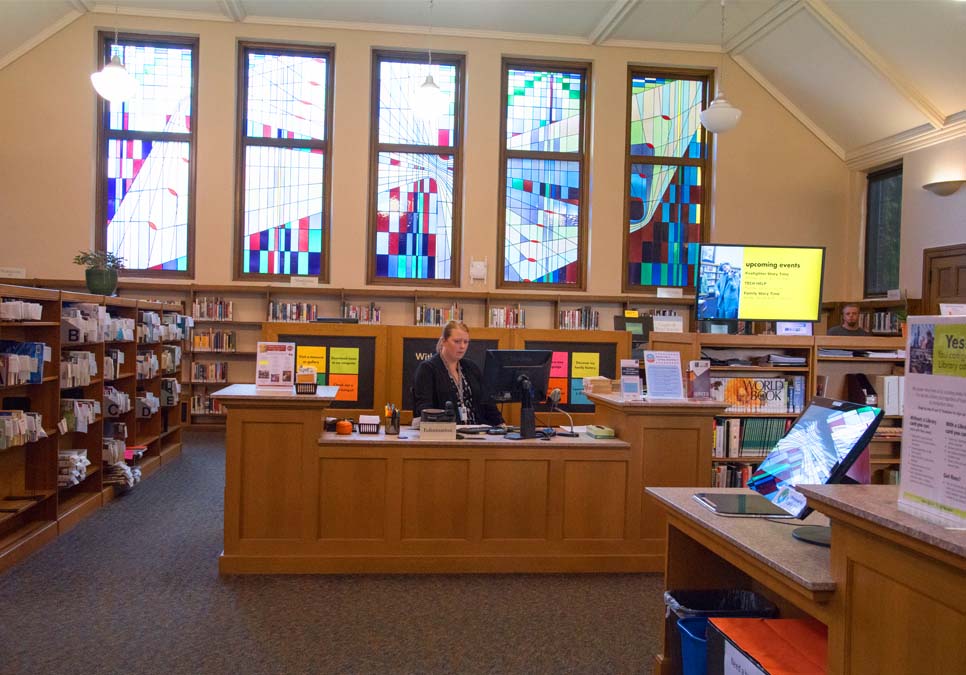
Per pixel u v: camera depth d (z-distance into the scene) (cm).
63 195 855
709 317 520
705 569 248
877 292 916
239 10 852
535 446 380
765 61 903
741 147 943
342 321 544
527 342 517
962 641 121
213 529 452
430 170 925
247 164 901
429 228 923
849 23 746
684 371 498
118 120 884
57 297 427
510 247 935
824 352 504
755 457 496
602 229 929
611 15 845
